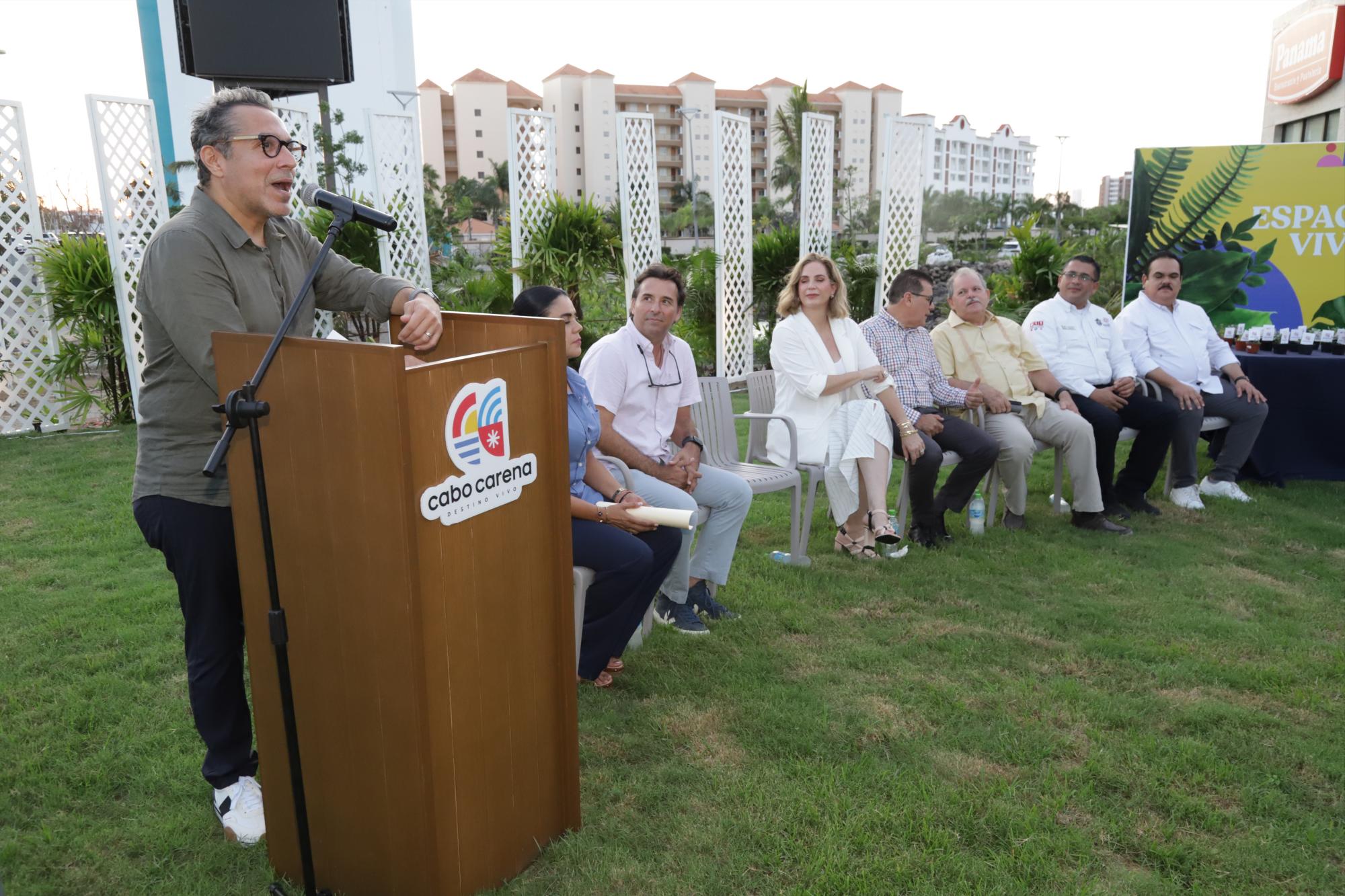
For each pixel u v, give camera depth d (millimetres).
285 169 1787
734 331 9211
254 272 1840
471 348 1953
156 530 1852
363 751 1665
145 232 6996
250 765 2078
